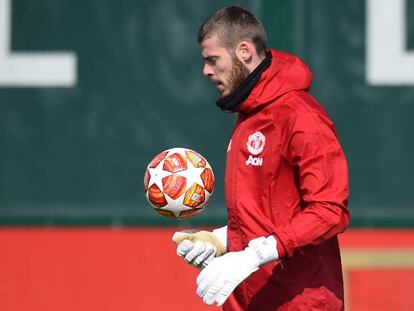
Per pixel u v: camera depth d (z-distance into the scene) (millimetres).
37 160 22359
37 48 22406
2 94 22391
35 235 22250
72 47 22438
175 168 14055
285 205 13383
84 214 22344
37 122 22406
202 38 13523
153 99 22469
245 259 12555
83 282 22047
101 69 22453
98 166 22438
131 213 22375
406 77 22266
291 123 13016
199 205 14180
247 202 13555
